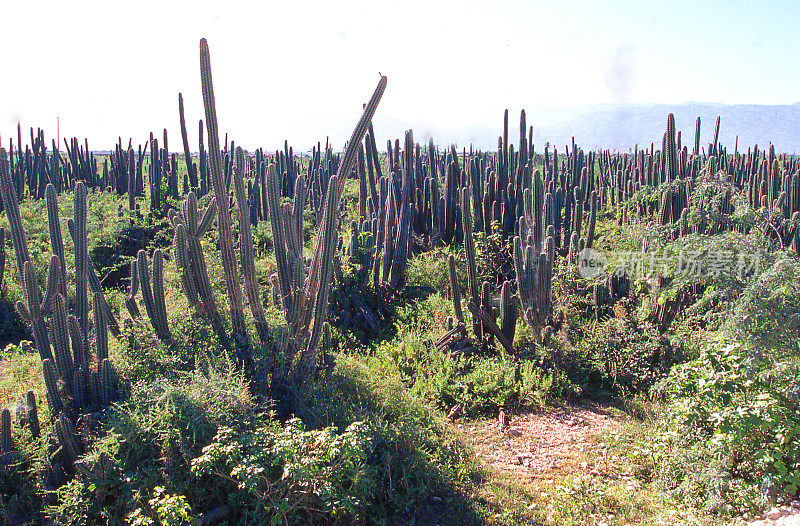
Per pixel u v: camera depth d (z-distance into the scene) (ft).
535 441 21.63
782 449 16.46
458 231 45.11
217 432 15.85
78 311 20.48
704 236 22.45
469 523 16.56
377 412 20.07
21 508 15.35
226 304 22.77
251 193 60.29
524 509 17.13
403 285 36.42
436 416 21.90
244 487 14.94
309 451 15.58
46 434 16.47
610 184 66.08
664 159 47.91
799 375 16.66
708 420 18.08
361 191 43.39
